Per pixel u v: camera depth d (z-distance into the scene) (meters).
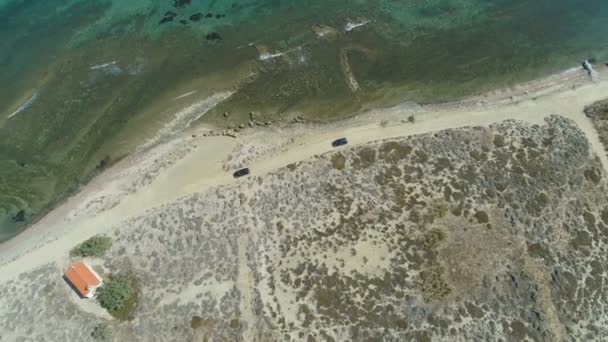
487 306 38.88
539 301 38.81
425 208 43.94
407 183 45.72
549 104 52.50
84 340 38.50
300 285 40.25
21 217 47.59
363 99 54.44
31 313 40.28
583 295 39.16
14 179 50.50
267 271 41.22
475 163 46.84
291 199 45.31
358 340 37.53
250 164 48.81
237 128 52.75
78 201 48.03
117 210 46.50
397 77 56.41
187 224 44.44
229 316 39.22
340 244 42.19
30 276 42.66
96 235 44.66
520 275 40.12
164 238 43.69
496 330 37.81
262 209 44.91
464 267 40.66
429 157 47.53
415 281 40.00
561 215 43.31
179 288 40.78
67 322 39.50
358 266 40.94
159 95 56.44
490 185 45.25
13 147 53.16
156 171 49.28
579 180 45.53
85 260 43.03
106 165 50.88
